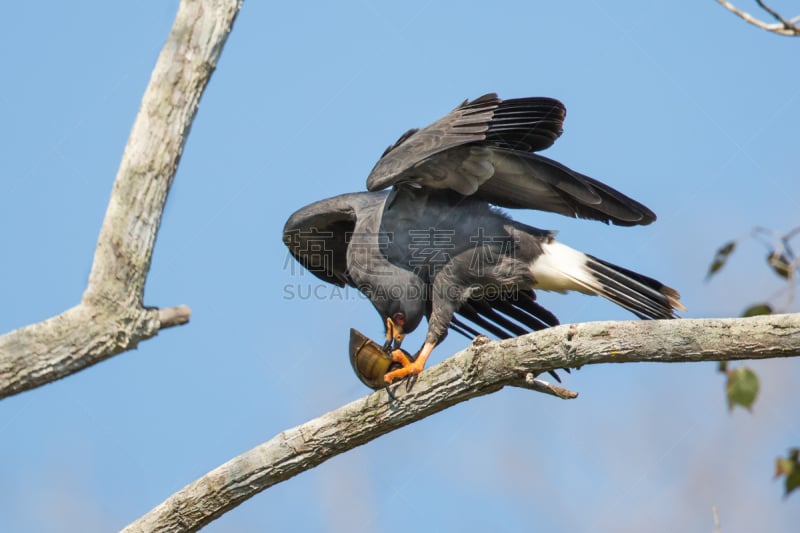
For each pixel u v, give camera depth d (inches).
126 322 305.1
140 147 299.9
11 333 299.9
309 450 385.1
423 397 380.8
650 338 336.8
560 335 350.9
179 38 303.0
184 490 386.3
